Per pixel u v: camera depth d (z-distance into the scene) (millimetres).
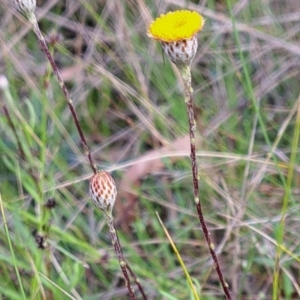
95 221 495
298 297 453
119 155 538
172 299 411
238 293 449
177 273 463
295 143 390
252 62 580
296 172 489
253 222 461
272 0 592
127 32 569
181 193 503
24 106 559
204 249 477
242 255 470
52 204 441
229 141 532
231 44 579
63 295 433
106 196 355
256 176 478
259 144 522
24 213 446
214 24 583
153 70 562
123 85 537
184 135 510
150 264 475
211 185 480
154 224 475
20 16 584
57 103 562
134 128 541
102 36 583
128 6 598
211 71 573
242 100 545
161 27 339
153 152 503
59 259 475
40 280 425
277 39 550
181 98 547
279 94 567
